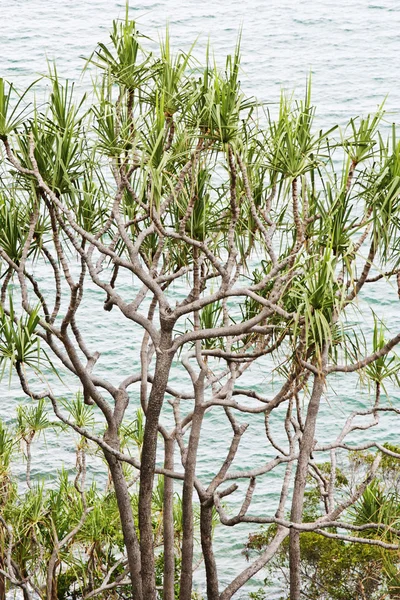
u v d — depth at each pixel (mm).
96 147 6027
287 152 5926
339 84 45188
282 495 7516
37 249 6637
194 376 7430
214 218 6770
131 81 6141
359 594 9641
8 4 57281
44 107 13180
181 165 6605
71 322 6492
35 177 5836
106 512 9148
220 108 5609
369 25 54906
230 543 17500
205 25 55438
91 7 57156
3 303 6289
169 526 7961
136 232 7324
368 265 5949
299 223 6039
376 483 7754
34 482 18453
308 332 5840
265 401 7523
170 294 24500
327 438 20656
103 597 9625
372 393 21828
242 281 19344
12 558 8453
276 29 54344
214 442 20734
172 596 8039
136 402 22094
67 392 21609
